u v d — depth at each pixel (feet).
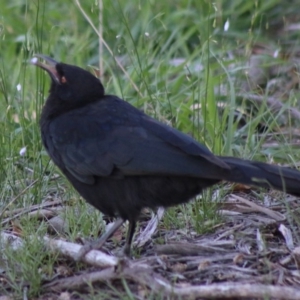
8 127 40.19
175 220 33.37
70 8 54.13
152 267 28.50
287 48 53.98
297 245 30.66
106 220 34.86
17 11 56.03
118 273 27.25
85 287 27.76
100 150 29.81
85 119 30.78
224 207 34.91
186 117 41.63
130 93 45.78
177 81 45.68
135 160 29.09
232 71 45.29
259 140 41.47
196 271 28.89
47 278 28.37
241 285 26.03
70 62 49.78
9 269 28.50
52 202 35.70
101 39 43.80
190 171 28.19
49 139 31.58
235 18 55.36
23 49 43.75
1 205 35.04
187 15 53.93
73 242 31.42
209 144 39.47
